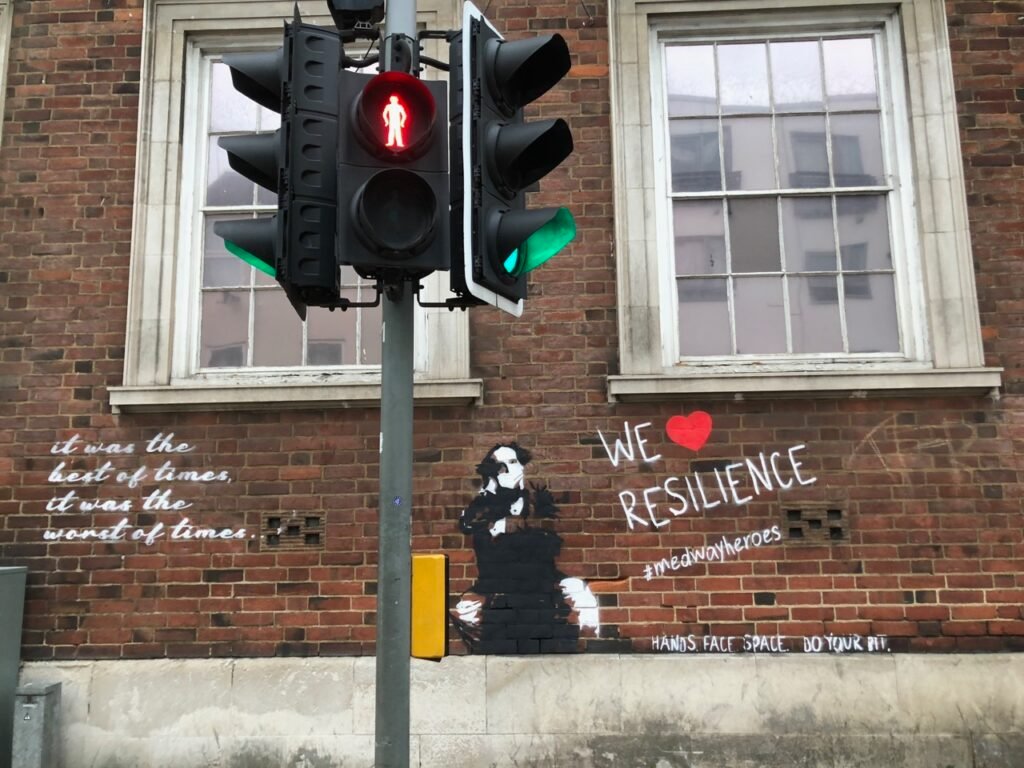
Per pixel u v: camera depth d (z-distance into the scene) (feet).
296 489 17.75
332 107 10.16
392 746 9.52
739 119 19.39
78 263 18.84
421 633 9.91
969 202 18.29
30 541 17.75
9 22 19.72
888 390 17.43
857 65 19.45
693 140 19.33
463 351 17.98
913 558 17.04
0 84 19.44
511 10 19.40
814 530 17.21
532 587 17.19
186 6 19.71
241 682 16.98
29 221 18.98
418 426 17.83
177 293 19.02
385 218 9.58
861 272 18.72
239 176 19.80
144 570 17.58
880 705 16.48
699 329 18.65
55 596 17.53
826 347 18.49
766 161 19.22
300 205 9.82
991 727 16.35
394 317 10.17
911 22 18.95
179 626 17.35
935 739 16.33
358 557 17.44
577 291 18.35
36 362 18.45
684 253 18.92
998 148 18.45
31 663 17.21
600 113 18.99
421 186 9.59
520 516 17.44
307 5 19.70
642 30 19.19
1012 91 18.62
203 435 18.02
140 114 19.17
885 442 17.43
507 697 16.74
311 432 17.92
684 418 17.69
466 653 16.99
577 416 17.83
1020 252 18.07
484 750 16.57
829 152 19.15
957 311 17.79
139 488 17.90
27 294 18.72
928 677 16.56
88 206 19.04
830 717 16.48
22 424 18.21
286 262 9.71
